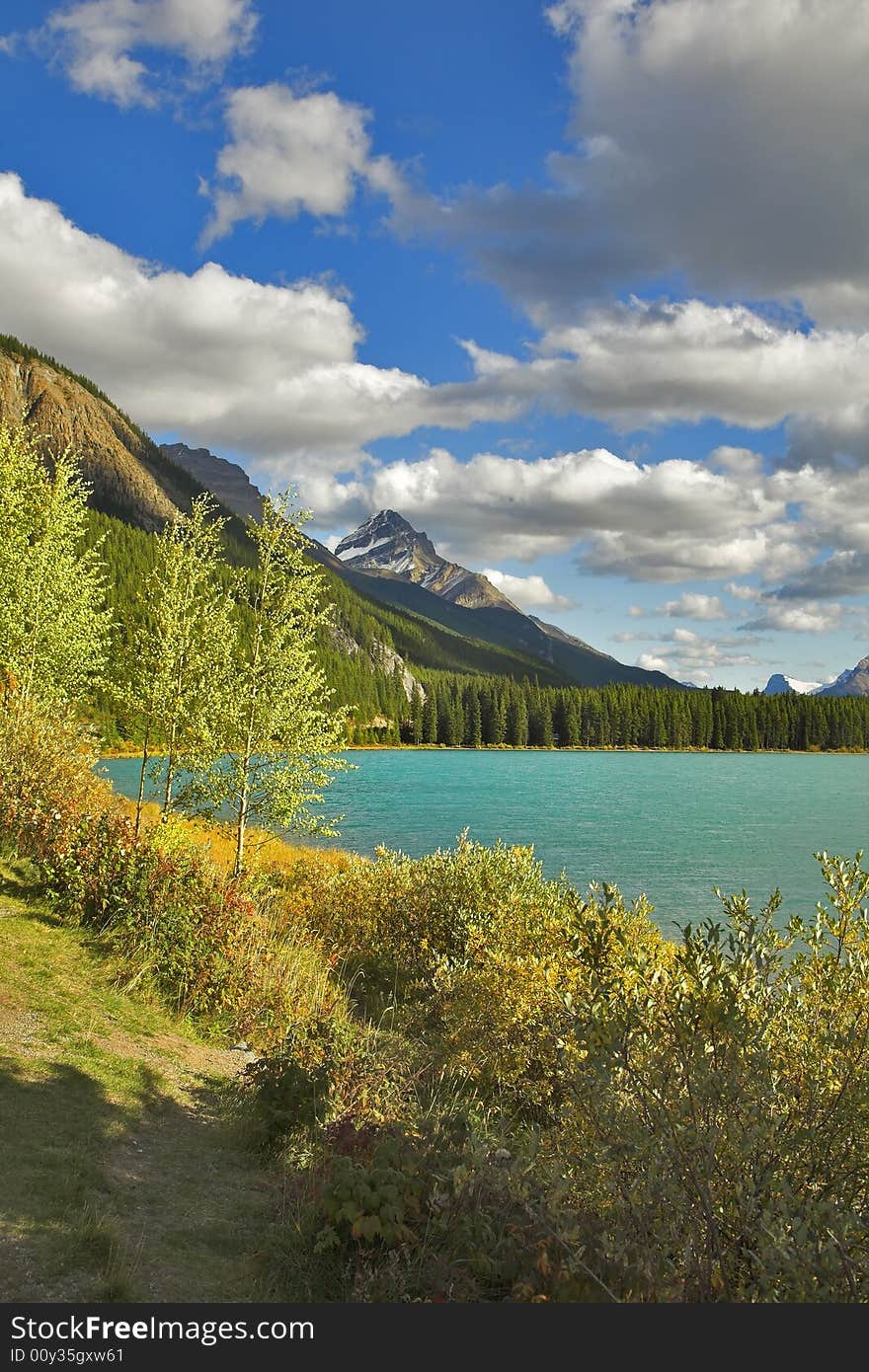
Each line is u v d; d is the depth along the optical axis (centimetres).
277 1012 1053
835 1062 484
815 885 3253
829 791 8781
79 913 1102
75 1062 741
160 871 1130
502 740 19450
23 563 2252
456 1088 952
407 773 10575
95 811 1363
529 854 1755
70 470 2433
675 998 489
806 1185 446
